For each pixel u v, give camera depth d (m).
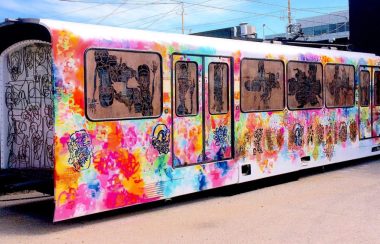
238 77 8.53
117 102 6.78
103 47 6.62
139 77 7.05
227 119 8.36
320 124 10.36
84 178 6.39
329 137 10.62
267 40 10.49
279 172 9.33
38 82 7.35
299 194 8.48
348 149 11.20
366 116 11.80
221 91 8.26
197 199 8.27
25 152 7.61
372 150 12.04
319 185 9.28
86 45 6.44
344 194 8.38
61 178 6.17
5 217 7.14
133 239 5.97
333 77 10.75
